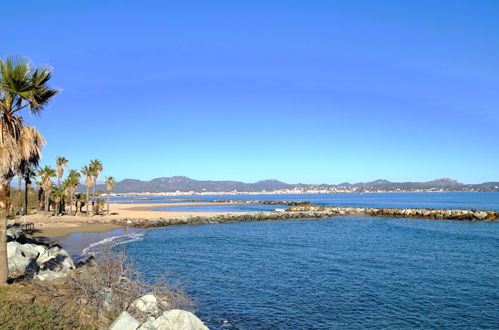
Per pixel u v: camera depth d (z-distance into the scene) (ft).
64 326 40.40
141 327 41.06
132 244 151.33
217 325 61.41
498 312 68.44
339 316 66.03
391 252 134.10
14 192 265.54
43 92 54.60
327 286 85.81
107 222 230.68
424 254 129.90
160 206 542.98
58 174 275.39
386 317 65.72
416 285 86.99
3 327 37.17
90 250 125.59
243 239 173.17
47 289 49.55
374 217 317.63
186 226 239.30
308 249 141.69
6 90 51.39
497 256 125.80
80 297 46.34
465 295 79.05
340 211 350.02
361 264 111.75
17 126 53.83
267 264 111.45
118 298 47.93
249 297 76.95
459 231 205.87
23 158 54.19
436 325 62.08
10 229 101.30
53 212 288.71
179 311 44.86
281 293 79.97
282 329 60.13
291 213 317.63
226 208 503.61
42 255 75.66
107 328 41.70
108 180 307.37
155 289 52.75
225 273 98.68
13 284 52.95
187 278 92.63
